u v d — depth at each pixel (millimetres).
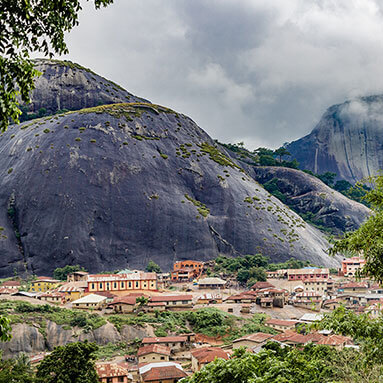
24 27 17406
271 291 136125
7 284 155375
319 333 89000
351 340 78750
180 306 121750
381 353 21484
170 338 96062
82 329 99750
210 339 103375
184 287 157125
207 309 120812
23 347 91188
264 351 24234
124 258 193375
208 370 23031
